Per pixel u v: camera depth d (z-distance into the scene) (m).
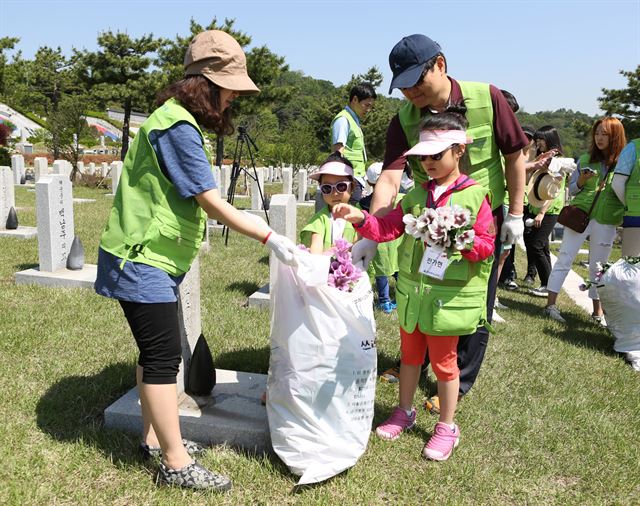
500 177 3.29
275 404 2.71
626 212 5.18
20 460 2.66
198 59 2.43
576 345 5.09
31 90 51.72
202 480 2.54
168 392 2.49
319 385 2.60
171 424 2.52
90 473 2.63
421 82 2.91
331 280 2.65
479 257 2.71
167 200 2.42
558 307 6.54
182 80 2.48
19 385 3.43
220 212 2.41
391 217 2.93
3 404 3.20
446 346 2.91
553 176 5.52
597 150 5.67
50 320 4.61
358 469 2.79
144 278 2.41
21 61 45.84
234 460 2.78
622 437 3.30
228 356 4.04
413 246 2.92
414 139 3.21
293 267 2.59
